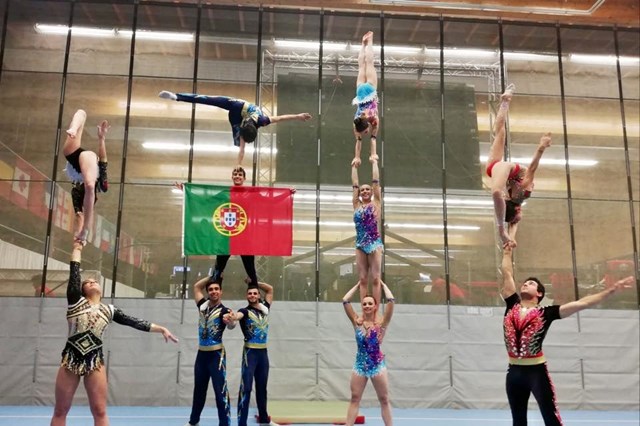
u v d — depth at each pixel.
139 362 13.47
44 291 13.82
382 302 14.48
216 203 11.98
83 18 15.84
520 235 15.33
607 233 15.51
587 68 16.81
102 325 6.14
